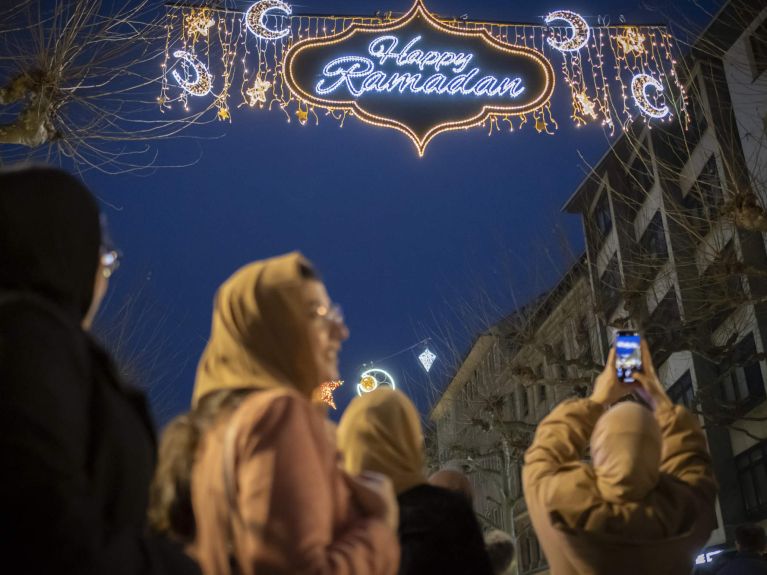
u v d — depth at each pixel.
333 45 9.87
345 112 9.84
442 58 9.95
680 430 3.22
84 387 1.42
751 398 25.02
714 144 23.84
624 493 2.80
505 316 25.27
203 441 1.99
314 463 1.83
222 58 9.91
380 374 14.95
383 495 2.02
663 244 26.61
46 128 8.77
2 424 1.24
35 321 1.37
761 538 7.20
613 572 2.80
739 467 25.94
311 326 2.10
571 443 3.10
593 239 33.00
